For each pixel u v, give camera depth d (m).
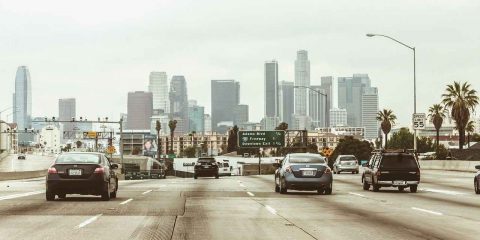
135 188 32.44
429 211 18.61
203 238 12.44
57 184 21.92
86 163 22.16
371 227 14.38
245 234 13.09
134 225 14.61
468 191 30.27
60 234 12.89
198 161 53.50
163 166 152.50
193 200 22.92
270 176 63.09
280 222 15.43
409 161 29.23
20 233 13.02
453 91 90.75
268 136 103.56
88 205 20.33
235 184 38.22
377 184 29.30
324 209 19.23
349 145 138.50
